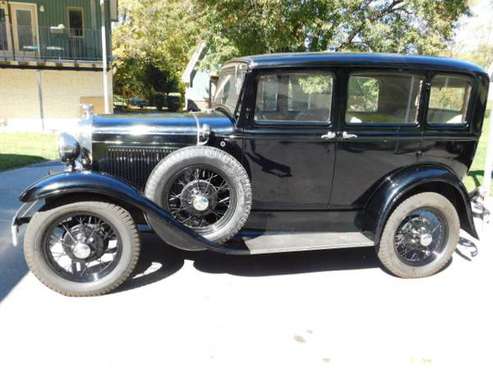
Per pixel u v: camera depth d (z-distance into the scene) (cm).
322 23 891
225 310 326
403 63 360
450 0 944
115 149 359
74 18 1878
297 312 326
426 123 379
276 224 392
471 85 381
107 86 1753
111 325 302
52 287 334
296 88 353
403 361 273
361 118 369
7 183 690
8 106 1806
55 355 268
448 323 318
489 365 272
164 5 2481
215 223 353
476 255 441
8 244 434
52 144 1180
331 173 376
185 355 272
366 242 379
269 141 359
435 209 384
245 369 262
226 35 939
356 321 317
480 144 1279
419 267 387
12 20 1819
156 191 337
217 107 414
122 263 339
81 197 328
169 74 3088
